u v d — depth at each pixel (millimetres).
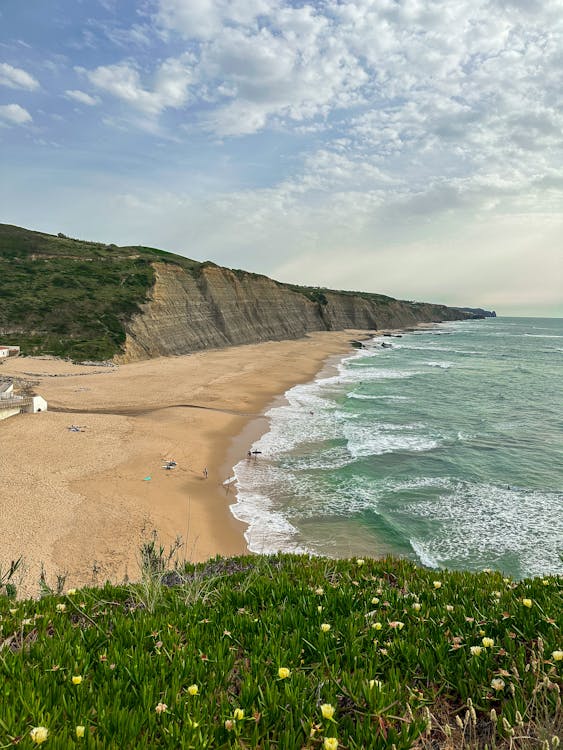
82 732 2281
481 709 2754
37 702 2557
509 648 3434
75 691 2795
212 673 3146
